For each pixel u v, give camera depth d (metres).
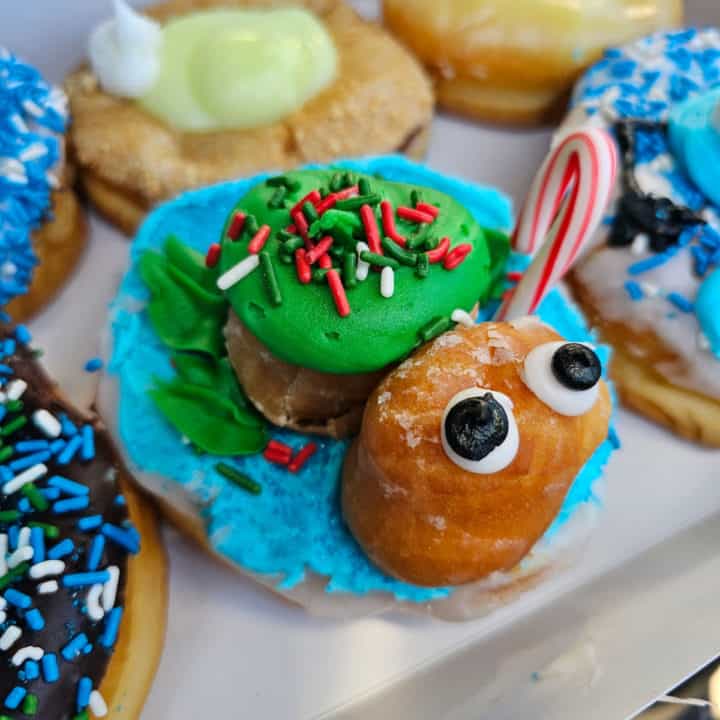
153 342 0.21
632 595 0.21
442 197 0.19
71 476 0.19
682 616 0.20
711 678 0.19
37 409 0.20
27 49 0.27
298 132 0.25
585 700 0.19
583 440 0.17
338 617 0.20
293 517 0.20
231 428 0.20
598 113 0.24
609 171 0.19
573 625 0.20
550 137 0.28
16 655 0.17
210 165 0.25
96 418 0.20
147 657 0.20
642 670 0.19
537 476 0.17
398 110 0.26
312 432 0.20
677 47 0.26
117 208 0.25
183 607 0.21
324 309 0.18
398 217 0.19
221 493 0.20
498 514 0.17
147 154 0.24
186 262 0.22
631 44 0.26
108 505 0.19
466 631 0.21
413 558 0.18
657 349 0.22
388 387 0.17
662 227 0.22
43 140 0.23
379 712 0.20
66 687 0.18
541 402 0.17
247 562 0.19
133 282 0.22
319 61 0.25
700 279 0.22
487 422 0.16
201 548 0.21
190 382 0.21
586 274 0.23
